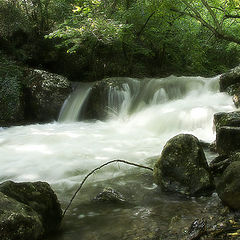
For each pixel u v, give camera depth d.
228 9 7.79
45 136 7.82
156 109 9.77
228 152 4.57
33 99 10.37
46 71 11.84
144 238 2.69
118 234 2.81
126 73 13.15
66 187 4.18
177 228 2.79
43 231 2.60
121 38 11.71
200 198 3.55
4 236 2.24
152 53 13.73
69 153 6.07
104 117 10.20
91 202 3.60
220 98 9.16
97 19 9.45
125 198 3.69
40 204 2.84
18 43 12.21
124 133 8.06
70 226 3.02
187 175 3.70
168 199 3.58
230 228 2.65
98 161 5.43
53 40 12.45
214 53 16.09
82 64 12.69
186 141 3.87
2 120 9.82
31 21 12.84
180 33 12.55
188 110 8.07
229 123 5.24
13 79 10.29
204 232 2.60
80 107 10.56
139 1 11.67
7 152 6.30
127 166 4.98
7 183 2.77
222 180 3.18
